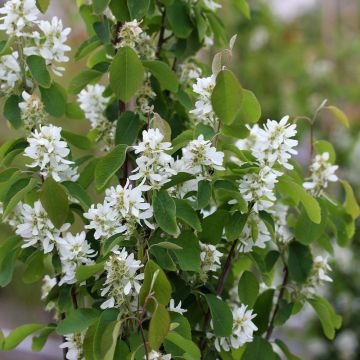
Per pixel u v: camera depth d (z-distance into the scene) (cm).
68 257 103
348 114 249
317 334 196
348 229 117
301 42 276
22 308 283
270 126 104
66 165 103
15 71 108
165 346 102
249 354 110
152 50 113
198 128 104
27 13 106
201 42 117
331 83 256
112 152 102
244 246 109
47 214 103
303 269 114
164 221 99
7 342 110
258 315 114
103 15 112
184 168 103
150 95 112
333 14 312
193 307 109
